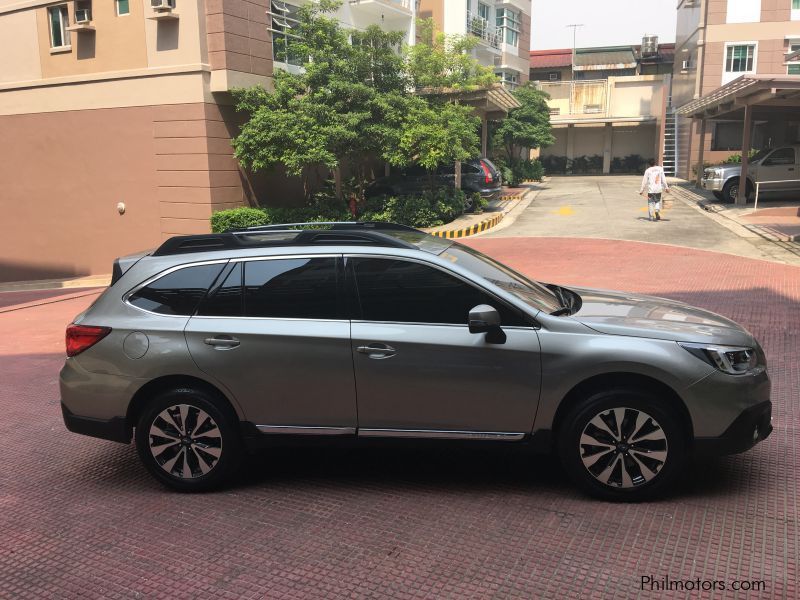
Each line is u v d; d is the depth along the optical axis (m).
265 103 17.00
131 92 17.14
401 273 4.16
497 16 34.84
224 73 16.48
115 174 17.77
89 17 17.36
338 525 3.83
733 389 3.81
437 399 4.05
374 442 4.20
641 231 16.73
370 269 4.19
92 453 5.15
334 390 4.13
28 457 5.10
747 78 17.59
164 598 3.20
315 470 4.60
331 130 16.59
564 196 26.05
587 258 13.43
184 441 4.29
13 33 18.42
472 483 4.30
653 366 3.80
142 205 17.64
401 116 18.22
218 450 4.25
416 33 25.83
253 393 4.18
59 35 17.97
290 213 18.05
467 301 4.09
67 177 18.34
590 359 3.87
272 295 4.24
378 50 18.34
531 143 31.11
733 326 4.25
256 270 4.29
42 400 6.56
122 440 4.34
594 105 36.94
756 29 27.70
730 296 9.85
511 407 3.99
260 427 4.23
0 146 19.00
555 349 3.92
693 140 29.84
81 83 17.67
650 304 4.62
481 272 4.39
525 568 3.33
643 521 3.74
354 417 4.16
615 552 3.44
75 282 17.59
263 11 17.73
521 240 16.22
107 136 17.66
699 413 3.81
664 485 3.90
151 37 16.77
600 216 19.81
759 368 3.98
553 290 5.03
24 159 18.77
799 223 16.72
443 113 18.53
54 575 3.44
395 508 4.00
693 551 3.43
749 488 4.11
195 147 16.73
